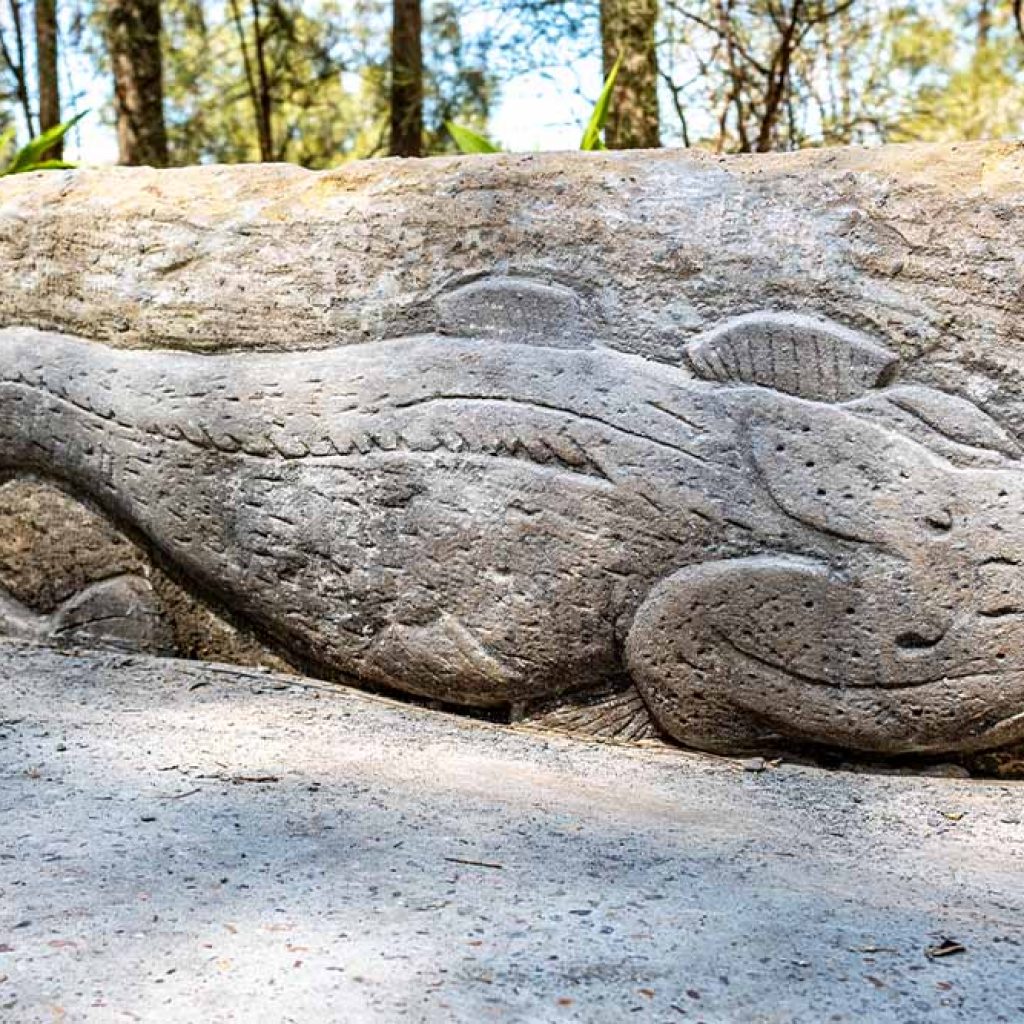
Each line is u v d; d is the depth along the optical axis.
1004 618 2.05
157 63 6.63
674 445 2.19
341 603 2.45
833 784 2.11
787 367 2.16
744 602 2.15
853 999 1.30
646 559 2.20
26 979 1.28
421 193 2.40
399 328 2.40
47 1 7.43
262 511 2.49
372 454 2.39
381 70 7.46
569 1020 1.24
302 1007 1.24
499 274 2.34
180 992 1.26
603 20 5.87
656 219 2.26
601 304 2.27
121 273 2.63
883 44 6.71
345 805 1.85
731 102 6.11
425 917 1.46
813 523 2.12
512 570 2.29
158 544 2.64
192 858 1.62
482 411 2.30
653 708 2.25
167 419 2.56
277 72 7.53
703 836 1.81
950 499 2.07
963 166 2.14
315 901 1.49
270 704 2.41
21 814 1.77
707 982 1.33
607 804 1.94
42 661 2.63
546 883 1.58
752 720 2.20
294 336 2.48
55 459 2.71
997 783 2.12
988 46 6.94
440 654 2.36
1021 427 2.08
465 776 2.04
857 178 2.18
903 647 2.10
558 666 2.29
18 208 2.75
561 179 2.32
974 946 1.45
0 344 2.75
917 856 1.79
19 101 7.71
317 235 2.47
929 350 2.12
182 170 2.67
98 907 1.46
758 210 2.21
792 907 1.54
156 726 2.24
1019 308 2.09
